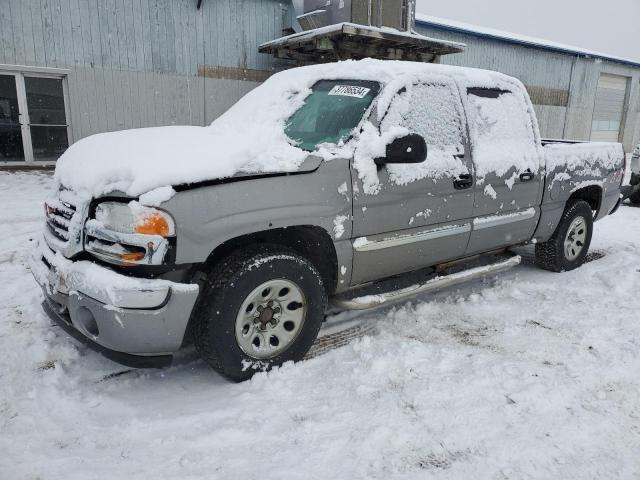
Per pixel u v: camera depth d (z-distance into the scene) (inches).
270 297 122.0
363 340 140.2
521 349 139.4
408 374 124.7
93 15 451.2
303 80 163.9
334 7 489.1
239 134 141.8
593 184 210.1
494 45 745.6
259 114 158.2
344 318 159.0
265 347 123.3
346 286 137.4
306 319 127.3
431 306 168.4
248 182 113.0
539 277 204.1
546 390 117.8
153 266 103.3
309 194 121.8
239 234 112.0
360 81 148.7
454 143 155.5
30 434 101.1
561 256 206.1
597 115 951.6
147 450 97.0
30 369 125.5
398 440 100.0
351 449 97.6
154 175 103.7
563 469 93.3
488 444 99.5
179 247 104.0
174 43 492.4
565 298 178.7
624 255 237.0
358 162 130.3
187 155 112.3
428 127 149.0
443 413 108.9
